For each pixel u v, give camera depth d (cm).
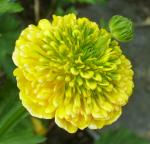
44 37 10
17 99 13
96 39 10
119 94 10
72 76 10
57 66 10
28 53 10
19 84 10
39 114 10
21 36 10
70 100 10
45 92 10
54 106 10
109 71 10
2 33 15
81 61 10
